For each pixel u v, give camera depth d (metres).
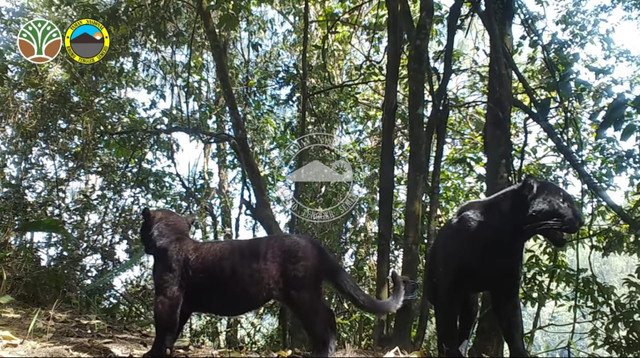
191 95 9.32
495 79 6.04
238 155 7.36
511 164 6.09
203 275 4.51
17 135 8.93
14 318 6.07
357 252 8.80
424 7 6.01
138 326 7.16
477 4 6.34
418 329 5.71
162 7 7.93
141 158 8.48
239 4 7.32
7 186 8.36
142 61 9.21
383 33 9.89
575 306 6.41
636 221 6.26
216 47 7.29
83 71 8.80
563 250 7.08
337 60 10.75
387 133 6.11
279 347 7.20
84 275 8.25
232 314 4.62
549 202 4.48
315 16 11.10
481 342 5.54
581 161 6.44
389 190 6.00
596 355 5.65
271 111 9.73
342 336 7.65
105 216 8.98
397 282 4.59
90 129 8.74
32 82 8.81
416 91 5.88
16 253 7.61
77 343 5.14
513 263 4.61
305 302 4.39
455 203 9.27
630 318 6.37
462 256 4.60
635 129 5.81
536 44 7.14
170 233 4.66
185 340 6.02
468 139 9.41
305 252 4.47
